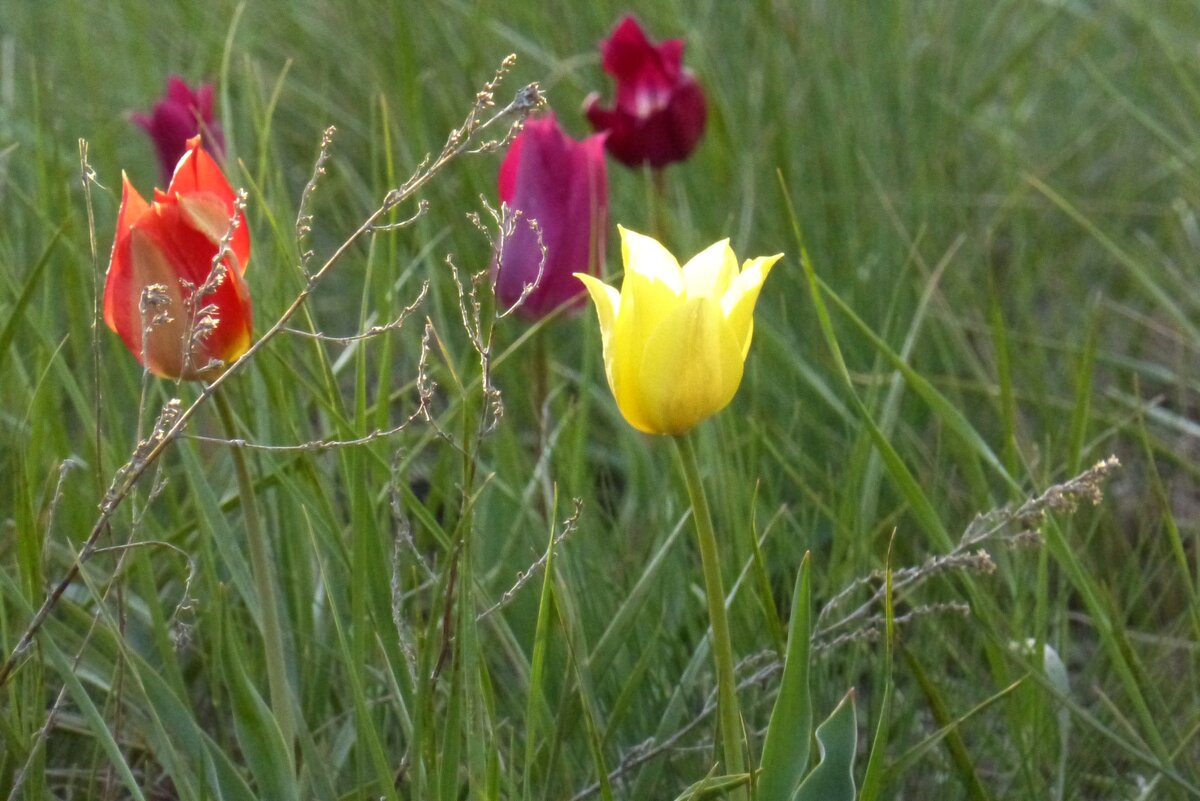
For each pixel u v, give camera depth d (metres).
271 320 0.89
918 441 0.99
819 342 1.08
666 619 0.87
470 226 1.17
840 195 1.26
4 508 0.89
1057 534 0.79
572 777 0.81
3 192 1.18
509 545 0.89
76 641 0.80
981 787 0.76
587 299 0.91
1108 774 0.85
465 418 0.73
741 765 0.70
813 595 0.91
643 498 0.99
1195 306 1.21
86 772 0.84
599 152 0.89
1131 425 1.06
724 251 0.69
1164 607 0.95
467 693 0.70
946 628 0.89
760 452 0.96
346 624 0.82
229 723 0.86
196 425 0.96
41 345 0.90
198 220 0.70
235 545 0.77
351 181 1.25
